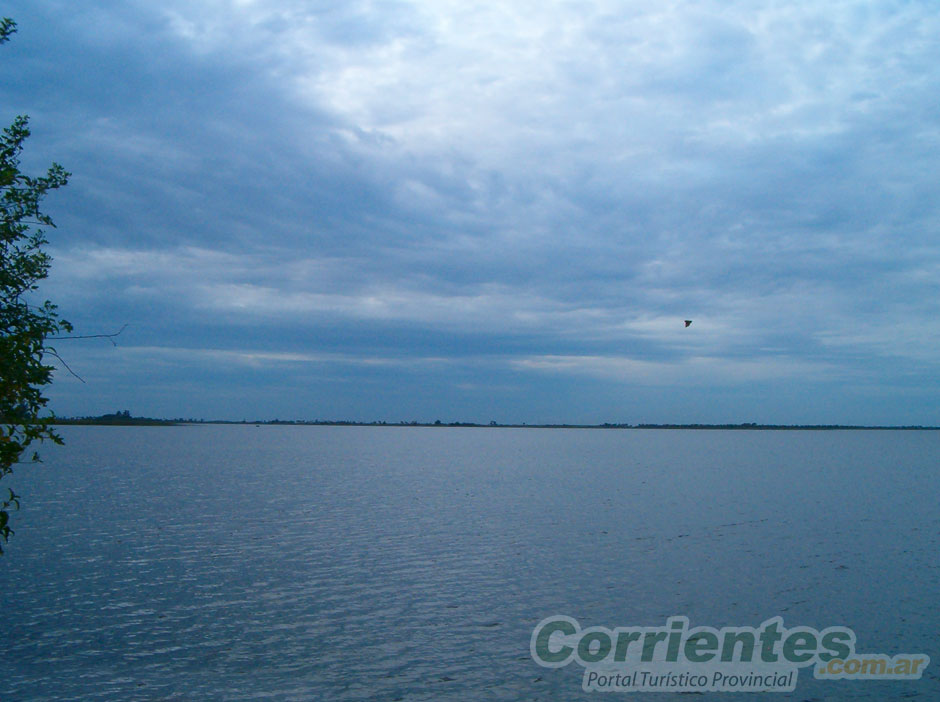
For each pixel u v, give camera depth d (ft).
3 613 72.84
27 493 176.96
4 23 30.14
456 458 382.42
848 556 101.60
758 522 135.13
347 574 90.38
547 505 161.58
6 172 28.35
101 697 53.21
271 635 67.31
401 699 53.83
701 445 626.64
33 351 28.94
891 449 541.34
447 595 80.84
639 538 116.98
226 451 418.72
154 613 73.41
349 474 255.91
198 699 53.26
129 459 327.06
